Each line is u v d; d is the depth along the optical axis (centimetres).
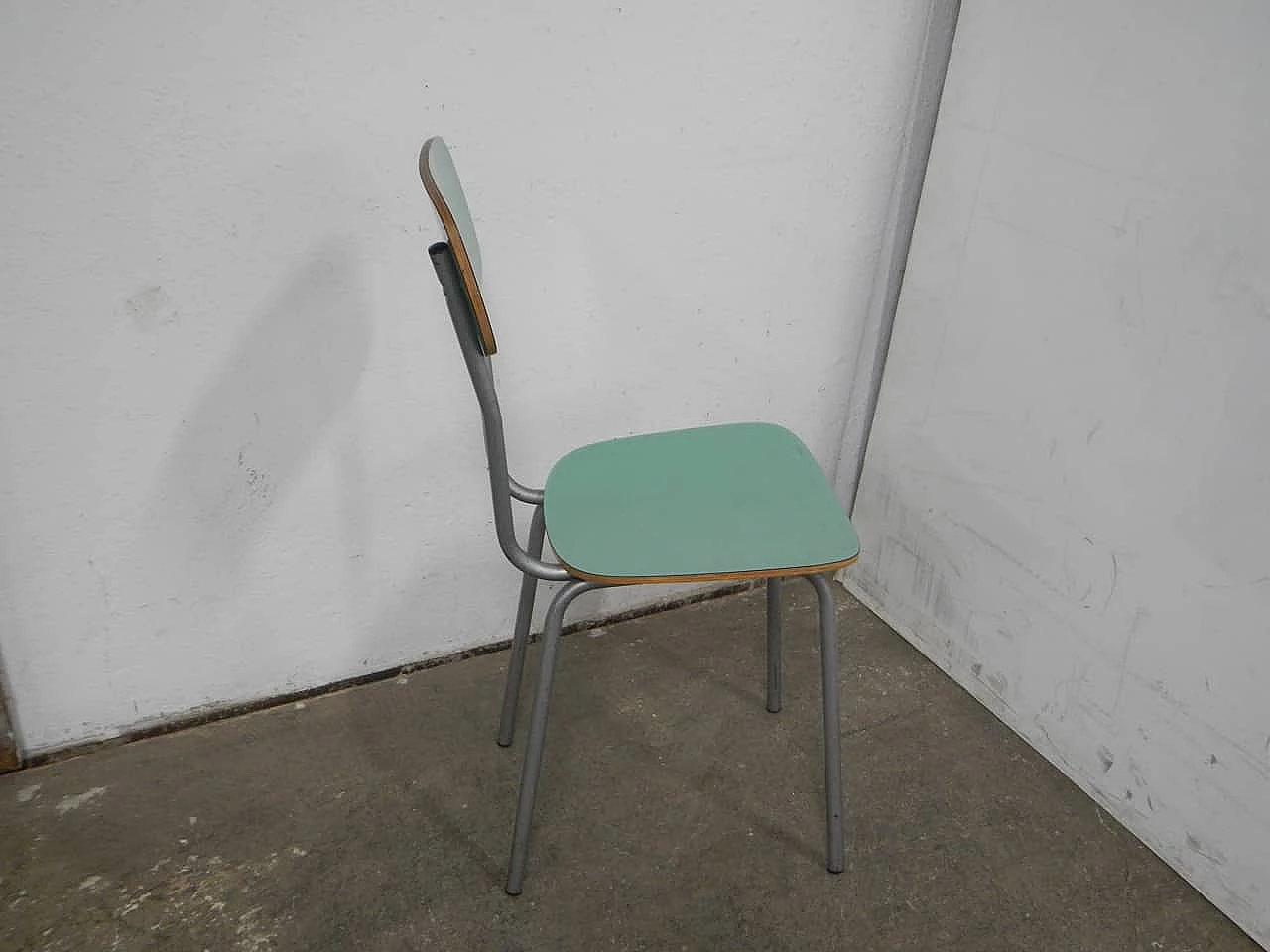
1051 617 161
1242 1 119
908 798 159
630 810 155
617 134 147
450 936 137
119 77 120
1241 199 123
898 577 190
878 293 179
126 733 162
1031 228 150
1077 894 146
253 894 141
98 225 126
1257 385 126
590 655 183
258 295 138
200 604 157
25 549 142
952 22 159
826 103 158
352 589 166
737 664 183
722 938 138
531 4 134
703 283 165
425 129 137
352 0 125
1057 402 152
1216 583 135
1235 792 139
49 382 133
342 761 161
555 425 168
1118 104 135
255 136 129
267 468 150
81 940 134
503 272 151
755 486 140
